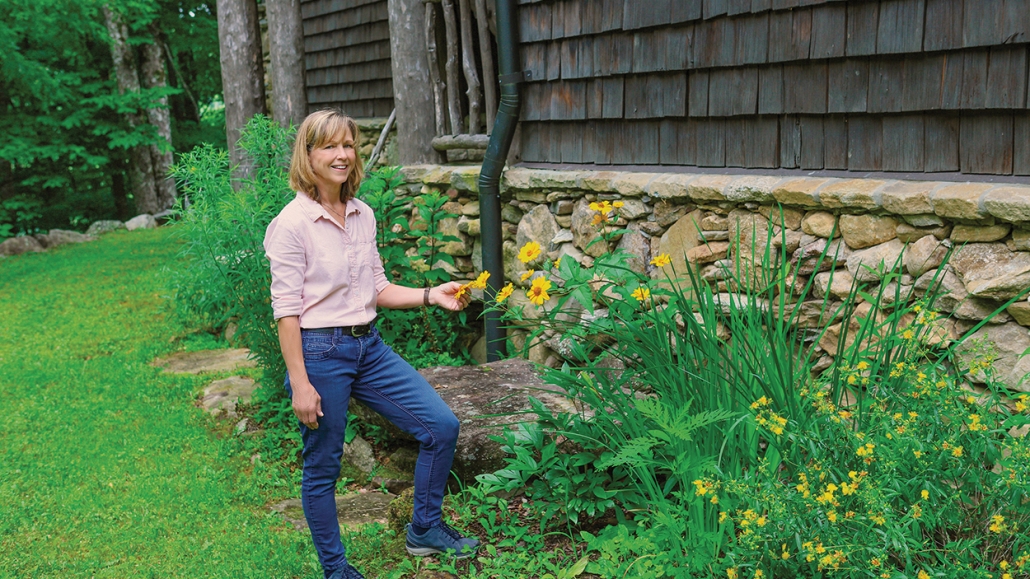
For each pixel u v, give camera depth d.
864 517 2.14
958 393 2.42
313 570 2.81
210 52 17.41
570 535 2.89
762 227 3.56
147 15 14.52
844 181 3.27
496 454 3.31
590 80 4.43
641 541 2.52
